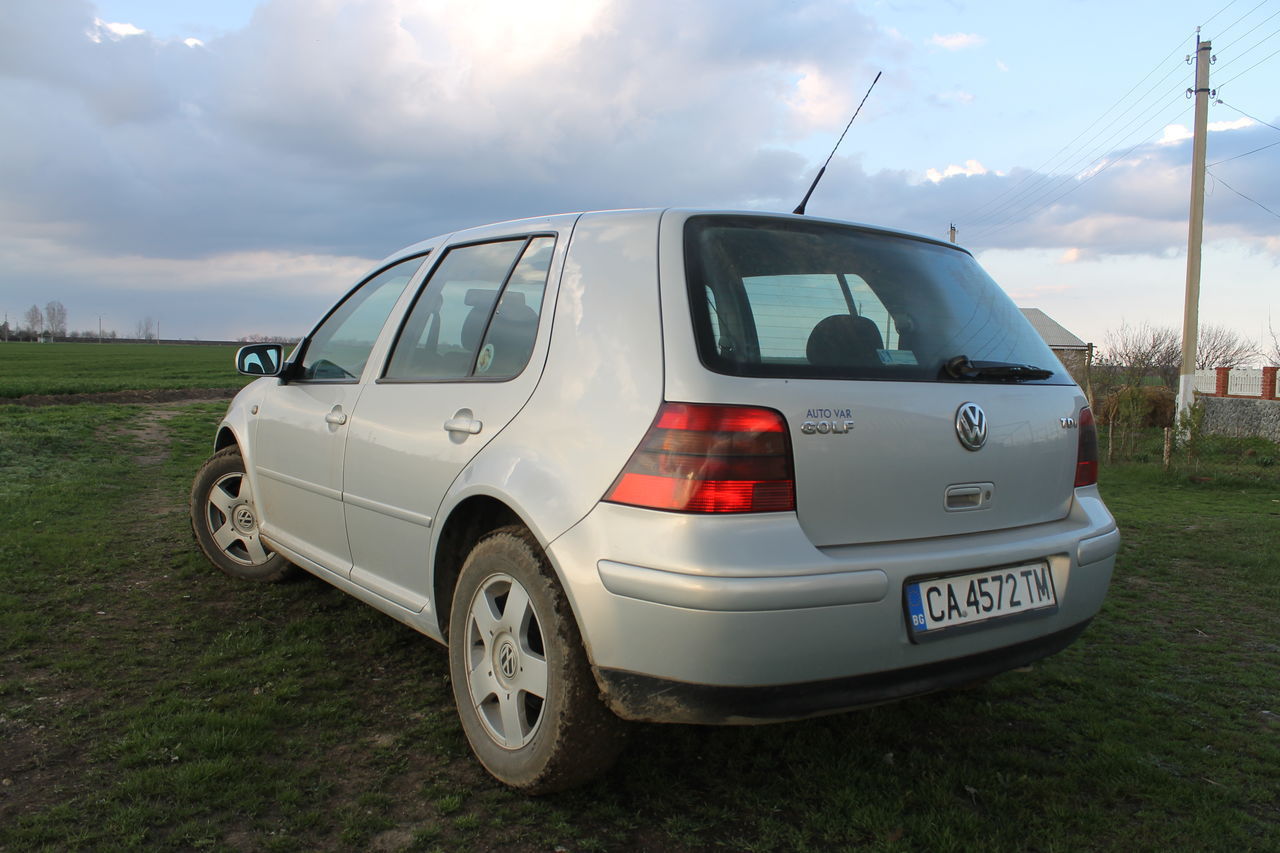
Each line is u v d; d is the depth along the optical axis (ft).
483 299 10.21
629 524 7.30
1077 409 9.66
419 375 10.76
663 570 7.01
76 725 9.86
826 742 10.01
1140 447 57.06
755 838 8.03
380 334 12.01
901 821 8.32
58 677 11.25
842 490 7.52
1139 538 23.71
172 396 75.31
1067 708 11.31
